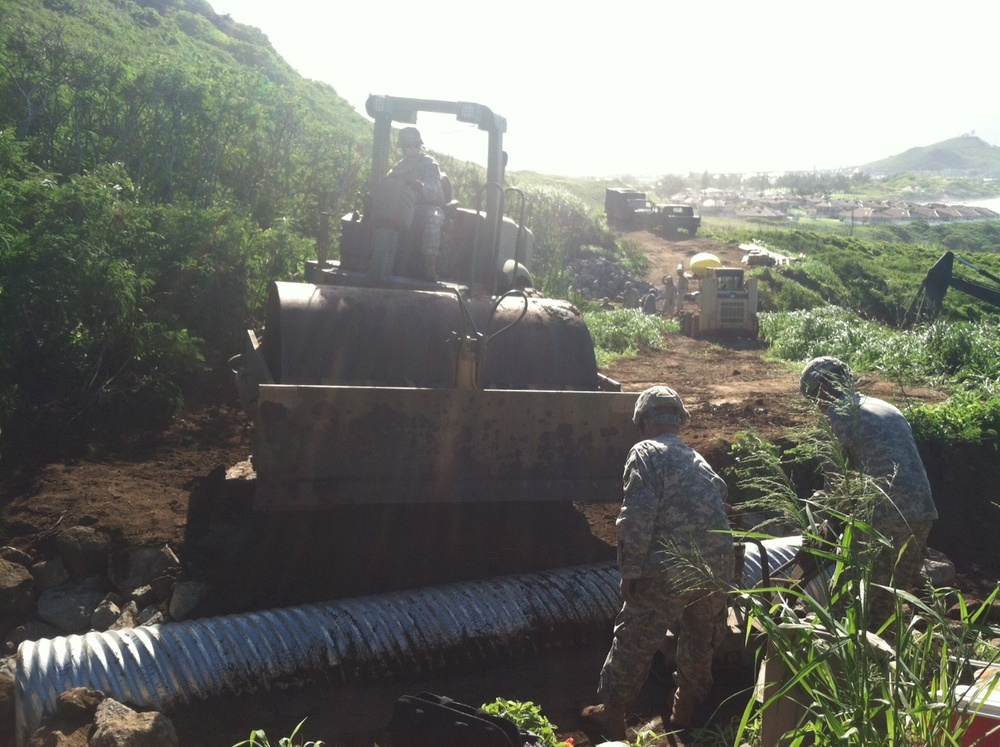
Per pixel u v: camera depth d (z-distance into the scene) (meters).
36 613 5.67
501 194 7.83
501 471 6.05
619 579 5.79
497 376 6.76
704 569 3.82
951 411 9.16
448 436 5.94
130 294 8.81
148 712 4.01
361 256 7.64
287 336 6.43
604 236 33.59
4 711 4.36
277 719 4.53
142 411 8.68
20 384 8.42
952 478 8.59
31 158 13.25
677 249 37.97
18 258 8.52
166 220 10.72
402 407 5.85
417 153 7.93
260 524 6.68
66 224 9.16
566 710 4.81
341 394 5.72
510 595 5.49
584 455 6.20
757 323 20.47
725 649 4.84
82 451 7.71
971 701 2.82
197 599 5.77
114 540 6.15
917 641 3.23
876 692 3.01
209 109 16.27
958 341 13.87
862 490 3.65
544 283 23.64
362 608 5.21
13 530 6.17
